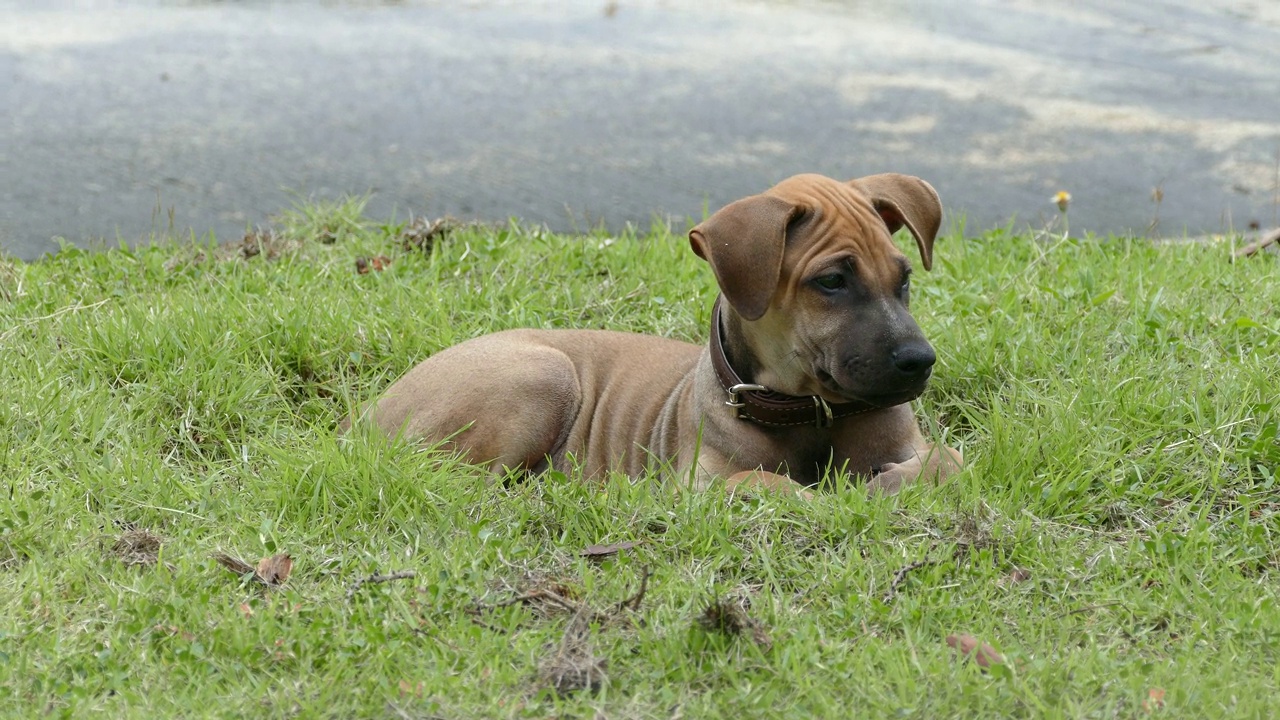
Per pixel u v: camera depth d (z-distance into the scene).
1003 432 7.37
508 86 18.09
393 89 17.86
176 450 7.79
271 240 11.16
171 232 11.43
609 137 15.61
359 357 8.88
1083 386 7.93
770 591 5.91
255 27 21.80
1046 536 6.38
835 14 23.16
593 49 20.44
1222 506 6.86
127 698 5.11
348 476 6.99
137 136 15.36
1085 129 15.86
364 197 13.18
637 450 7.75
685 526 6.43
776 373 7.07
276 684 5.21
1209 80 18.25
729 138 15.56
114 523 6.69
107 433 7.80
